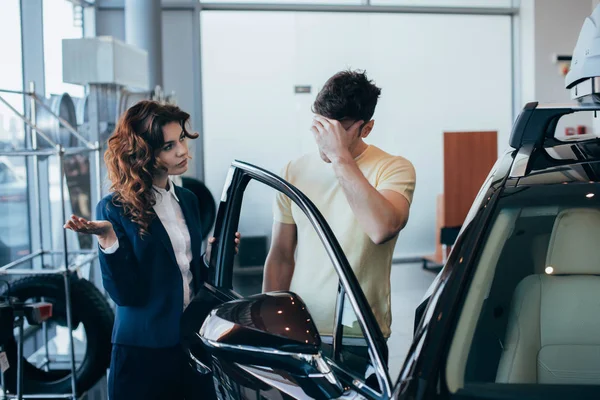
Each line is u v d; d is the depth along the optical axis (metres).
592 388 1.15
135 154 2.03
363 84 1.79
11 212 4.71
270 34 7.46
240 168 1.78
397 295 5.78
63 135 4.21
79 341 4.14
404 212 1.79
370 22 7.59
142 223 2.02
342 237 1.84
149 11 6.51
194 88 7.43
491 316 1.24
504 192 1.39
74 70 4.00
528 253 1.31
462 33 7.78
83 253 4.15
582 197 1.33
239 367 1.43
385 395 1.13
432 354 1.16
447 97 7.80
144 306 2.06
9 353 3.41
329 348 1.38
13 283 3.45
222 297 1.81
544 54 7.77
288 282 2.07
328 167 1.90
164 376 2.06
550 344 1.30
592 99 1.53
